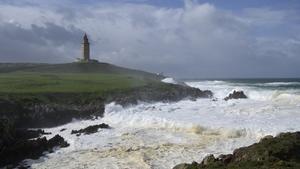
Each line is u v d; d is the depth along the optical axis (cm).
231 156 1962
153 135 3250
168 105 5178
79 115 4422
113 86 6003
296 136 2114
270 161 1784
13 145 2856
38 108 4200
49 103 4419
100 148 2895
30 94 4638
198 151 2655
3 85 5506
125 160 2530
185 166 1928
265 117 3756
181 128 3409
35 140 2962
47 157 2722
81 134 3422
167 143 2923
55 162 2588
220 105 4962
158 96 5841
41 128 3991
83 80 6906
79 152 2812
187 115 4012
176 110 4516
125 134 3334
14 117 3909
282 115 3850
